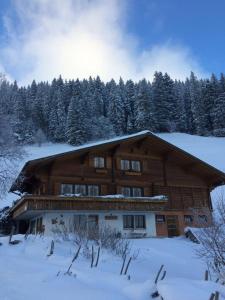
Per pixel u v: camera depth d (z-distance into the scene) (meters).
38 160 24.58
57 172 26.17
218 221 13.59
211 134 85.12
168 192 29.91
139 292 7.63
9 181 27.89
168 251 19.30
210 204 31.38
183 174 31.12
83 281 8.80
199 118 86.75
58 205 23.12
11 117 31.97
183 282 7.59
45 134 86.38
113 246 14.66
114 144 28.06
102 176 27.69
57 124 85.81
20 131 78.44
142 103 85.62
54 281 8.40
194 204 30.59
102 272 9.94
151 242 22.50
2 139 29.36
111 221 25.23
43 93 96.94
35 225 26.41
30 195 22.53
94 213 24.89
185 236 25.97
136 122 85.44
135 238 25.08
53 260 11.39
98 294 7.45
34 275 8.82
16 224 29.84
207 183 32.06
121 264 12.35
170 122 86.06
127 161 29.20
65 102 95.00
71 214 24.11
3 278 8.30
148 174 29.61
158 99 88.81
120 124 89.50
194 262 16.36
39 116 89.88
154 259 16.16
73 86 97.12
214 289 7.38
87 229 16.19
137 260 14.62
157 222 27.14
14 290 7.38
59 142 82.12
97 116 94.00
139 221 26.48
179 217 29.36
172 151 30.11
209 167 30.47
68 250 13.16
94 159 27.86
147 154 30.22
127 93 95.75
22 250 13.00
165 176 30.14
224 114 84.50
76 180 26.62
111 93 100.75
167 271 13.63
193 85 101.81
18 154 29.69
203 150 66.06
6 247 13.40
